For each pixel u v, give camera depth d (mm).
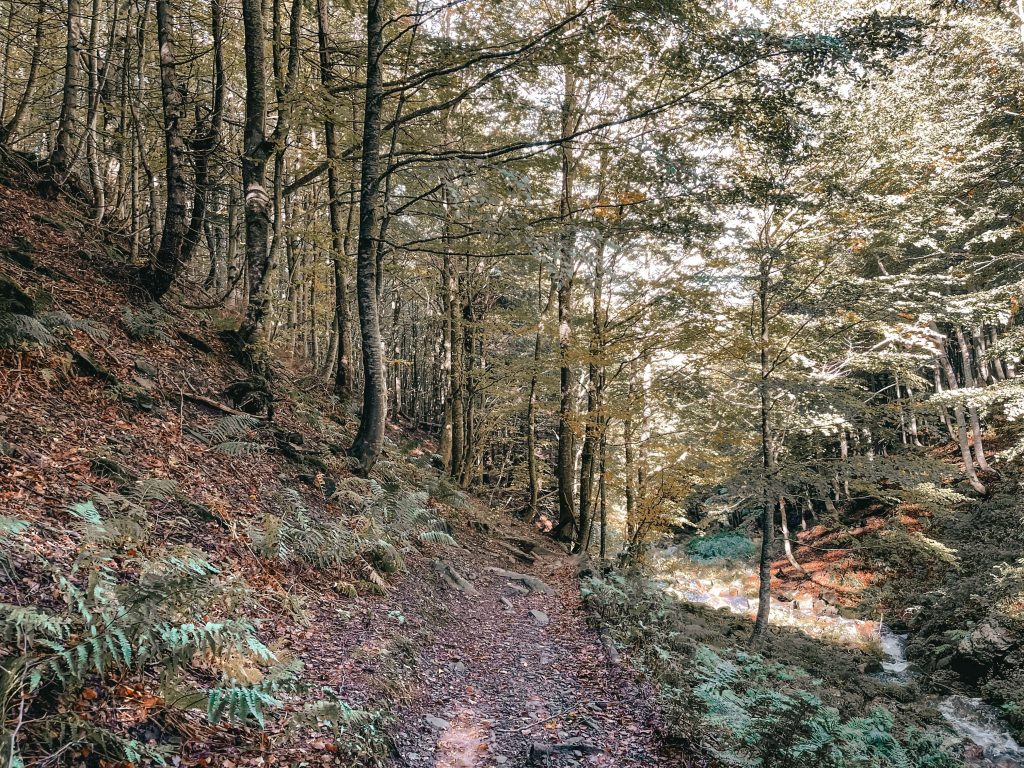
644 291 15117
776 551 28750
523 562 14156
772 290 12852
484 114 14797
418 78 10000
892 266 20781
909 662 14812
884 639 17000
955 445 25828
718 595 22062
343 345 15391
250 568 5691
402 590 7859
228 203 16969
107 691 3143
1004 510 18875
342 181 15883
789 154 10195
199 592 3660
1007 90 14906
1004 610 13797
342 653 5270
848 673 12461
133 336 8766
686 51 9102
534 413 21266
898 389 27219
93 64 11648
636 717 5781
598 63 10648
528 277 19500
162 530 5266
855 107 13234
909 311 14430
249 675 3863
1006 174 15508
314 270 15992
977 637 13141
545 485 28312
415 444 21891
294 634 5133
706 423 16906
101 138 13805
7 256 8234
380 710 4613
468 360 19875
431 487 14406
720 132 10336
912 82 14773
